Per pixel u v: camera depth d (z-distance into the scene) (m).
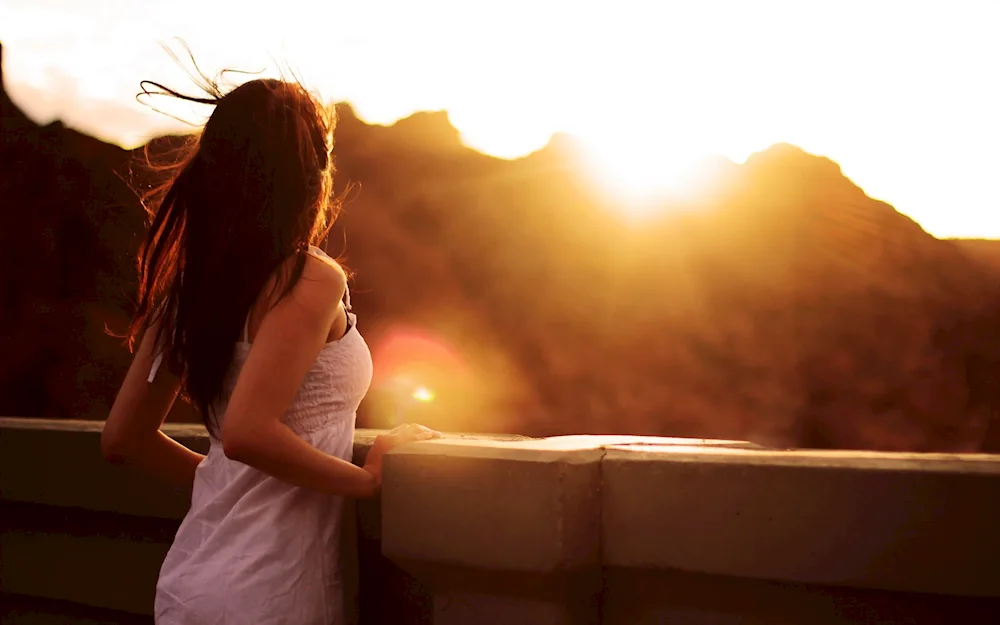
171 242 1.66
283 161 1.51
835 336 39.94
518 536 1.46
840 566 1.31
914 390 38.19
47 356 17.98
